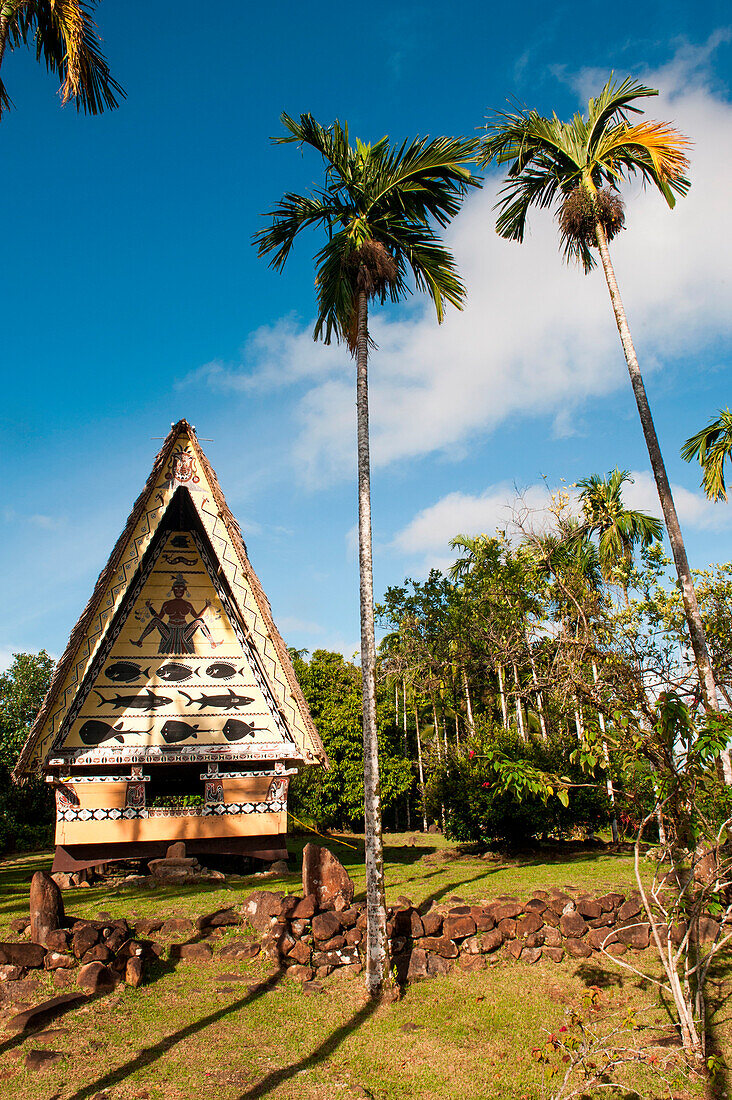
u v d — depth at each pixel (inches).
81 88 566.3
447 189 485.7
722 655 451.2
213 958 395.5
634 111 647.8
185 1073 281.1
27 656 1536.7
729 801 300.2
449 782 821.2
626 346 623.5
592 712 350.6
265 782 676.7
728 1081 281.6
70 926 396.5
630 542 1039.6
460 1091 274.4
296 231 501.0
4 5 508.1
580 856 745.0
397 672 1444.4
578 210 640.4
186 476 703.7
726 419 769.6
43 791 1266.0
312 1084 276.8
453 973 391.5
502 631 1176.8
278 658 691.4
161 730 668.1
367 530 432.1
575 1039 276.8
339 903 426.0
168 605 708.0
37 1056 286.7
